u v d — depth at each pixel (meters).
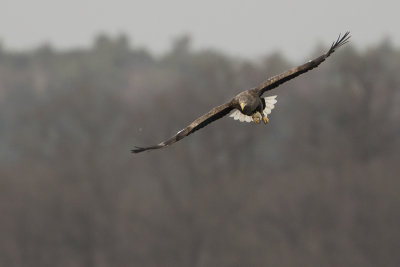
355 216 52.75
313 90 67.69
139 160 64.12
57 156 66.38
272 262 52.28
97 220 59.09
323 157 63.53
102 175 63.16
